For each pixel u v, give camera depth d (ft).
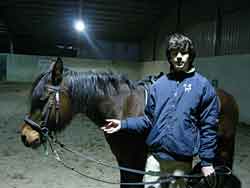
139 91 7.33
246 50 29.76
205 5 37.24
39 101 6.68
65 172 12.16
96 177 11.73
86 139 17.79
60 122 6.79
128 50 63.21
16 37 59.00
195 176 5.66
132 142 7.06
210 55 36.42
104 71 7.59
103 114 7.16
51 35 58.13
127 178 7.32
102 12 49.19
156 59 53.06
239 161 14.38
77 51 61.41
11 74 53.16
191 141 5.37
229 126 8.23
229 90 26.73
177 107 5.37
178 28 44.09
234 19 31.81
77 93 6.93
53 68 6.67
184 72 5.52
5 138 17.29
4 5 46.57
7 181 11.10
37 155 14.26
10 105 29.09
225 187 10.10
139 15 50.34
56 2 45.85
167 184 5.84
